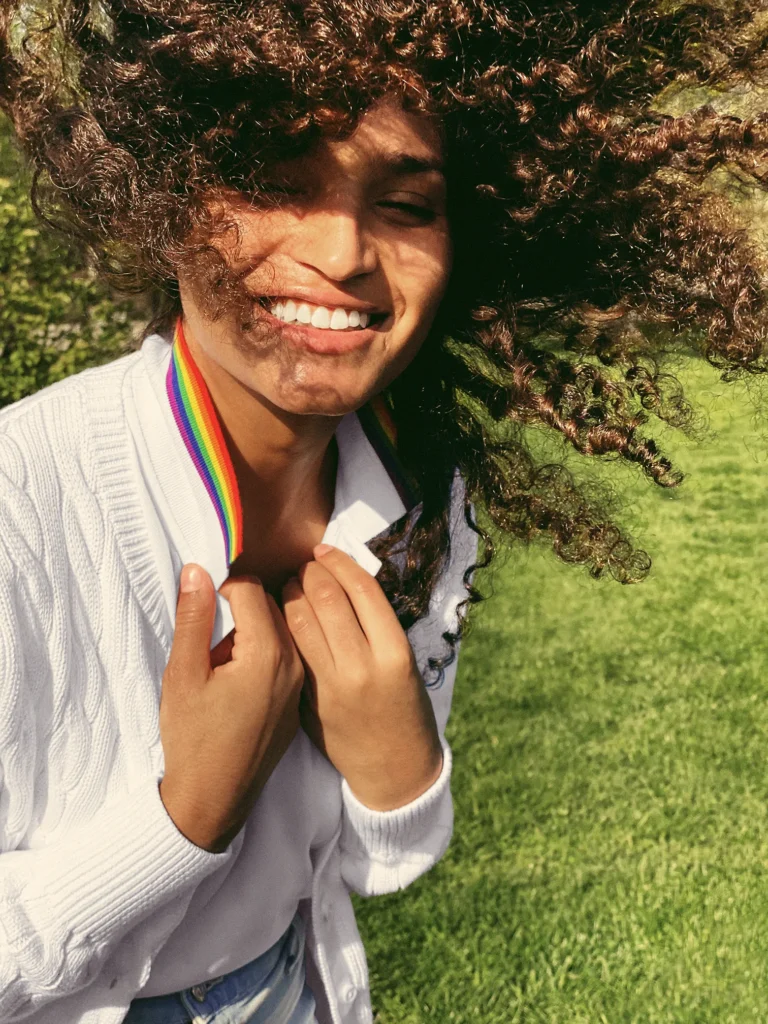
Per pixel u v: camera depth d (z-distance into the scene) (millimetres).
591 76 1398
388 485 1505
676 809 4129
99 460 1216
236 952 1453
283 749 1303
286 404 1224
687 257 1572
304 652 1390
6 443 1169
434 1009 3213
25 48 1386
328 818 1505
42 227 1548
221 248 1173
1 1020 1189
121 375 1283
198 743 1211
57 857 1188
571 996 3275
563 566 6426
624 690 5020
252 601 1289
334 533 1477
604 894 3672
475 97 1243
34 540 1150
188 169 1196
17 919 1156
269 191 1169
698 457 8688
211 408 1277
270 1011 1511
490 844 3908
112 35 1313
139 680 1239
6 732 1135
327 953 1590
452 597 1723
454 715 4758
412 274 1223
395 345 1236
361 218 1186
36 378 4984
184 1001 1438
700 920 3561
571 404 1625
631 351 1727
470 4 1247
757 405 2066
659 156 1484
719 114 1520
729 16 1582
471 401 1688
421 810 1476
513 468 1708
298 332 1195
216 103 1216
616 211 1536
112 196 1241
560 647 5449
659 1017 3205
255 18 1163
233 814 1240
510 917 3561
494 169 1414
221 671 1242
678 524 7340
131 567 1225
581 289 1633
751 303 1575
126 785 1253
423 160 1201
